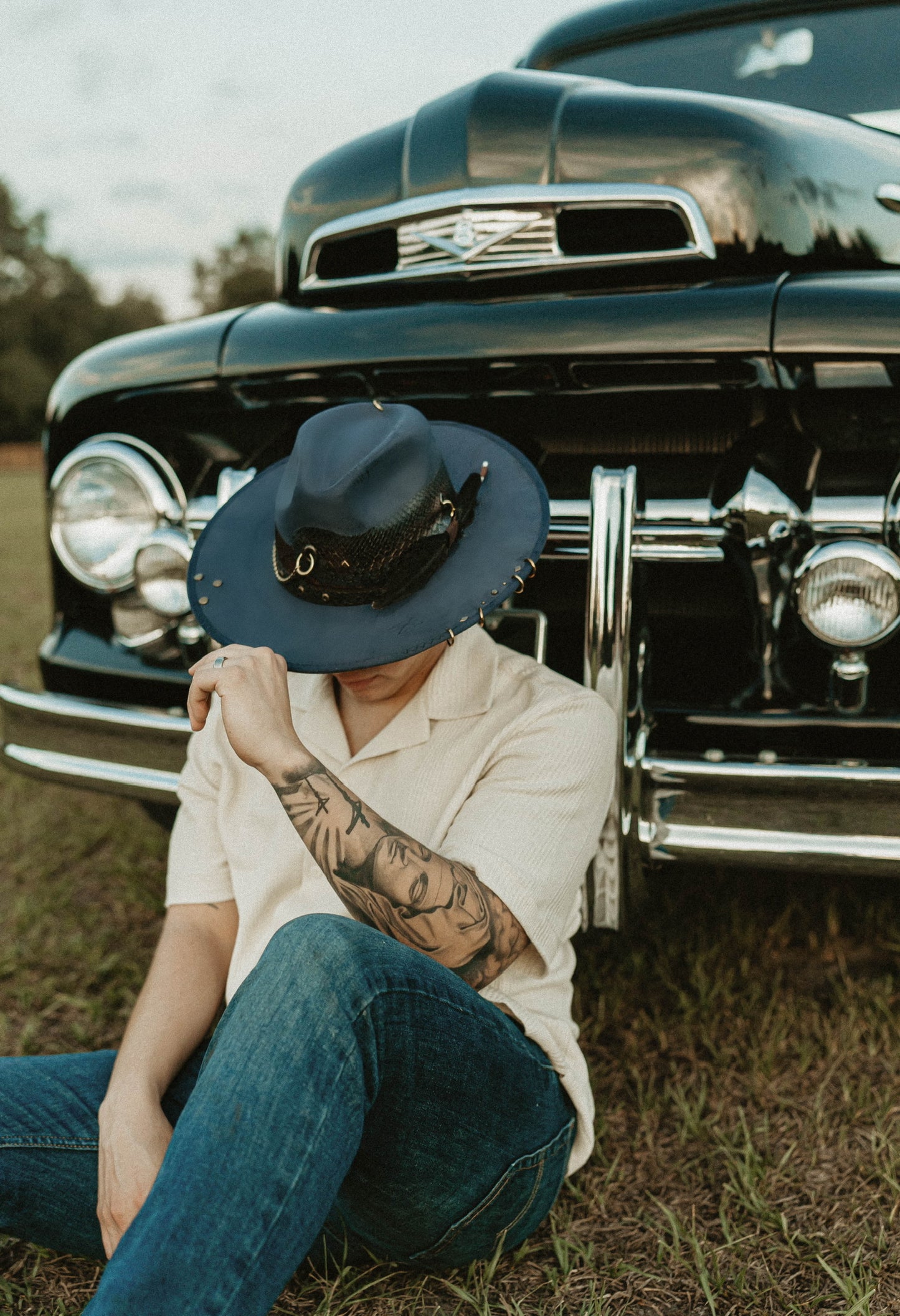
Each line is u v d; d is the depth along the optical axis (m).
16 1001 2.31
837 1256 1.52
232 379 2.04
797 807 1.67
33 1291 1.52
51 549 2.34
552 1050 1.38
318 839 1.28
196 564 1.52
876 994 2.16
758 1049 2.01
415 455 1.33
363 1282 1.50
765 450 1.84
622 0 3.05
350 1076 1.14
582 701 1.42
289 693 1.46
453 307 1.95
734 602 1.92
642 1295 1.48
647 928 2.45
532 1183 1.37
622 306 1.83
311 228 2.34
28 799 3.43
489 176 2.11
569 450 2.01
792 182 2.07
